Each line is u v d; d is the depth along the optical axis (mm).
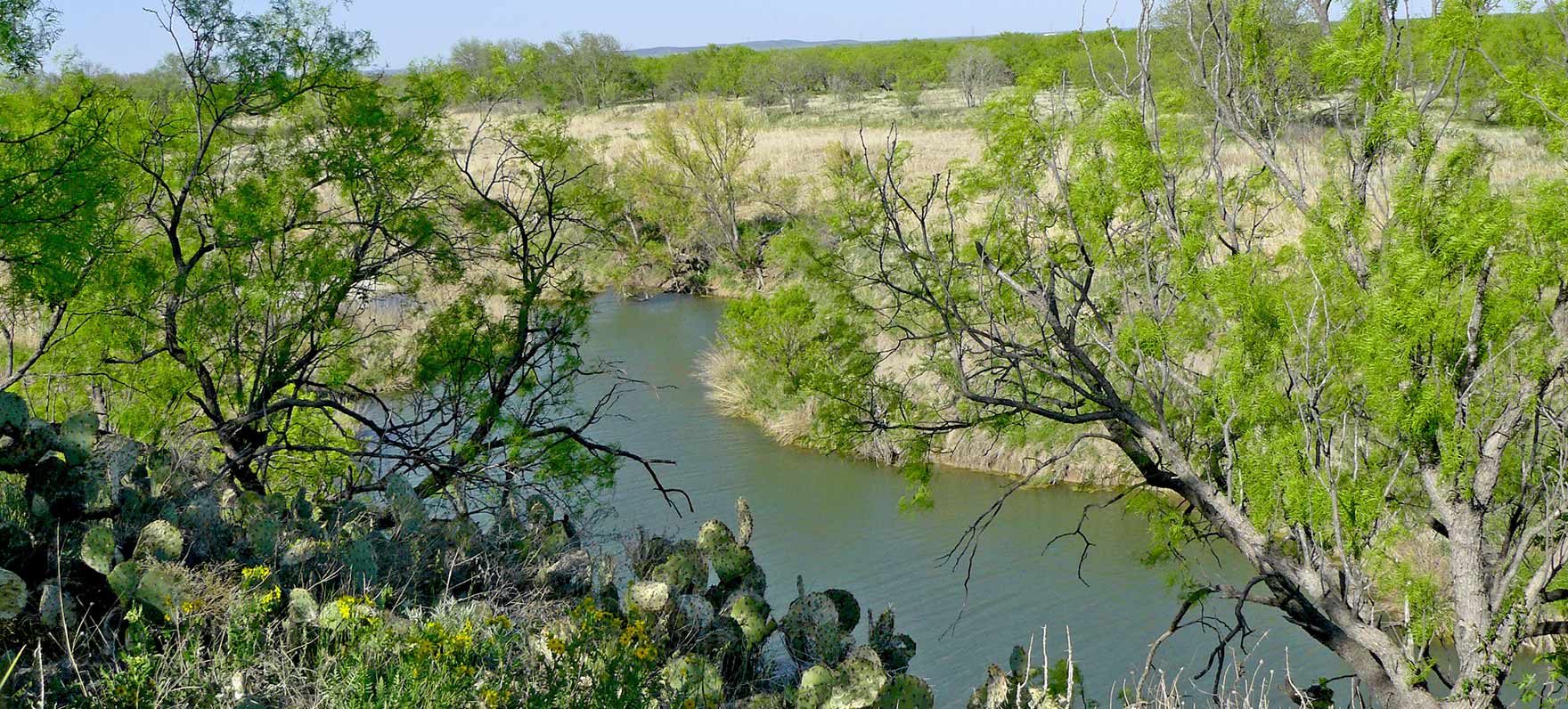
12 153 7574
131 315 9336
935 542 13898
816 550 13789
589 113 63531
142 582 5066
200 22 9445
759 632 7012
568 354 11203
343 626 5008
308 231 11648
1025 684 6207
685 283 30562
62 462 5918
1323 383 5895
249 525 6039
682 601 6965
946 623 11820
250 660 4680
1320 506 6012
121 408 10047
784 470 16547
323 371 10797
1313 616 6879
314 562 6141
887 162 7383
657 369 22328
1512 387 5852
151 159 10016
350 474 10422
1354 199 6469
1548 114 5953
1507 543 6344
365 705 4316
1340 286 6402
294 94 9922
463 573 6965
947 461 16609
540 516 8492
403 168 10508
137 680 4188
